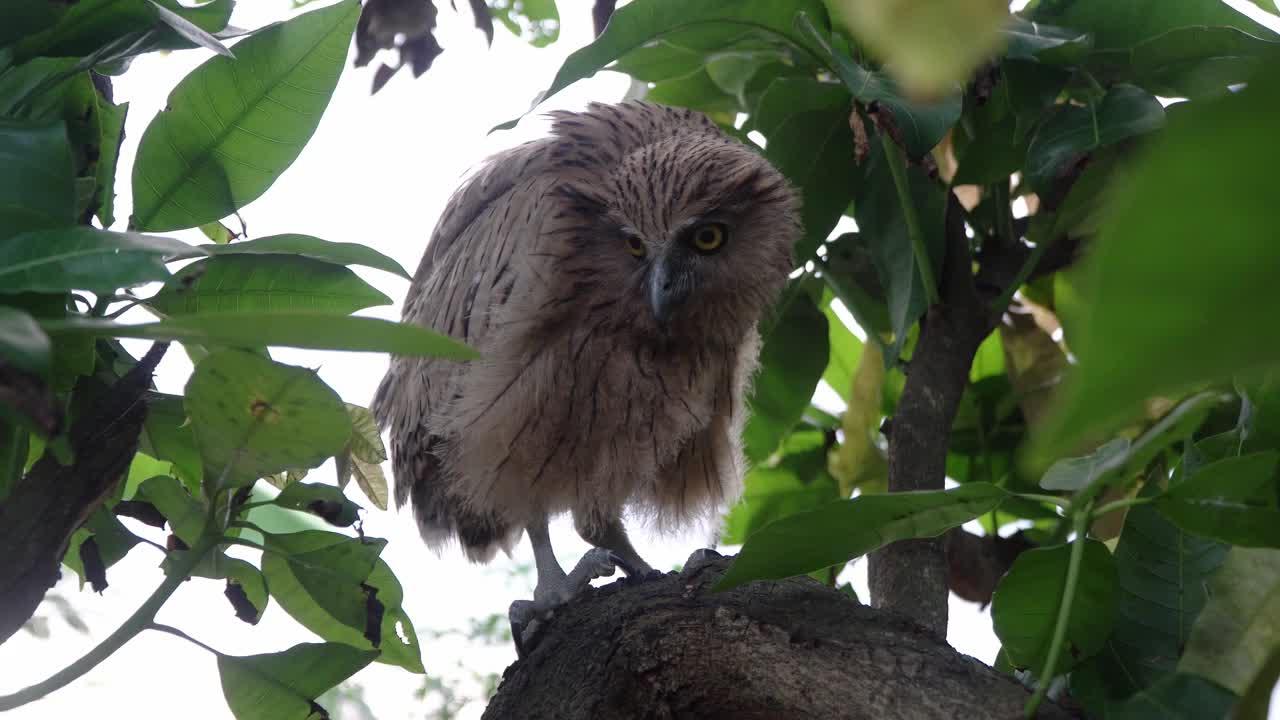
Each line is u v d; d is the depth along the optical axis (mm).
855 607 3236
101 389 3113
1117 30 4301
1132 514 3012
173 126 3486
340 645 3354
